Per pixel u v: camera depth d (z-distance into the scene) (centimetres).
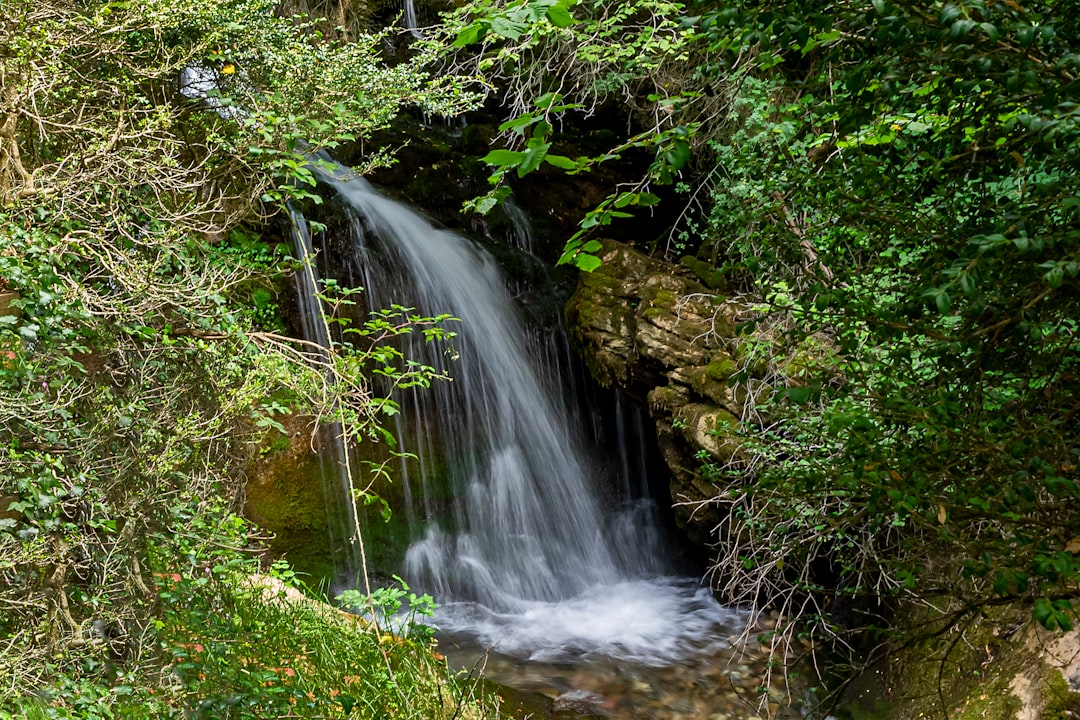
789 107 331
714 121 694
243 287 681
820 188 248
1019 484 195
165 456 347
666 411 648
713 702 550
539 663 622
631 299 710
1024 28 147
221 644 375
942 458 218
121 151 379
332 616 498
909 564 300
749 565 451
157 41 428
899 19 160
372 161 577
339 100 493
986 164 208
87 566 325
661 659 617
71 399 305
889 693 449
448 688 469
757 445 435
